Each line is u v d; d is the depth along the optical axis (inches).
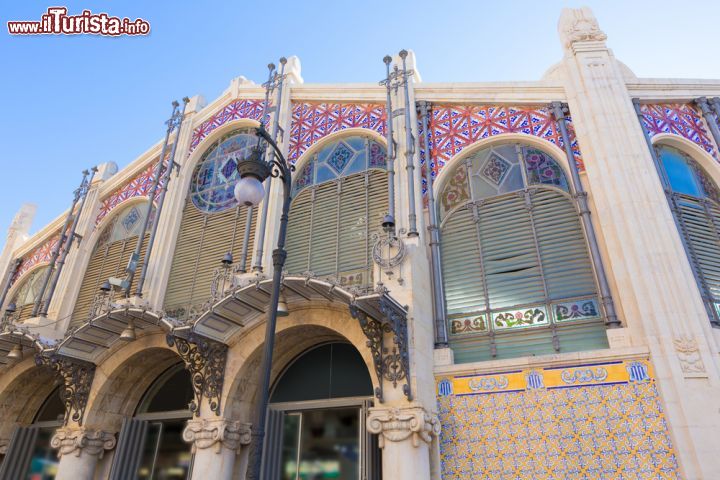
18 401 536.4
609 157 383.6
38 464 514.9
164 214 581.0
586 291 365.7
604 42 445.4
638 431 302.7
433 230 428.8
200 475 373.4
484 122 470.6
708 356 303.1
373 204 474.0
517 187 430.0
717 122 432.8
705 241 384.2
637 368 316.8
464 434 339.9
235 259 512.1
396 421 315.3
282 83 595.5
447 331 392.2
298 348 446.9
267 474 398.0
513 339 371.9
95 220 671.1
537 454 318.3
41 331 555.8
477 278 404.2
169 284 539.5
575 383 327.3
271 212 508.1
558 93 449.4
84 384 465.7
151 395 507.2
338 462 395.2
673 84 441.4
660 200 359.6
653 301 324.5
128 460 456.1
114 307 417.7
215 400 398.3
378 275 373.4
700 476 273.9
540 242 398.0
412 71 506.0
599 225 379.9
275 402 439.5
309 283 350.0
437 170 463.8
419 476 302.7
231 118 626.8
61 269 625.0
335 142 538.9
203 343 399.5
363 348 364.8
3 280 713.0
